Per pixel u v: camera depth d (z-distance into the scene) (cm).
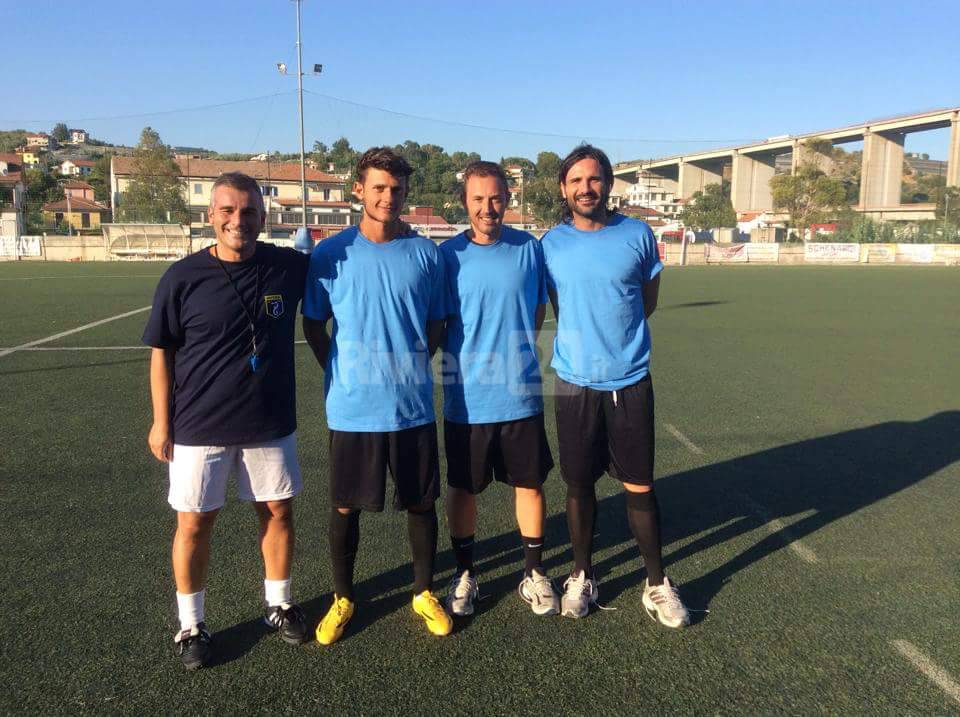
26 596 294
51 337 983
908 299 1739
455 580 298
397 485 274
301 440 518
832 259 3988
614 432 289
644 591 310
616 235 285
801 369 827
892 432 559
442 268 276
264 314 253
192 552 254
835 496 422
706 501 415
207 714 226
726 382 747
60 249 3594
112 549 338
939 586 314
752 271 3095
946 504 409
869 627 280
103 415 573
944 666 254
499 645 268
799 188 5725
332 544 276
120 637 268
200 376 250
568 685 243
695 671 251
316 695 237
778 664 256
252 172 6200
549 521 387
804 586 314
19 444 496
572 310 288
